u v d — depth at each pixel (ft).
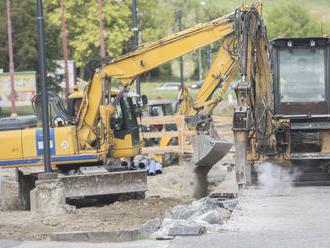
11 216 150.30
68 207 154.10
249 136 176.96
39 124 176.35
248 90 172.65
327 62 184.24
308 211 132.36
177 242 105.29
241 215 127.95
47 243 113.39
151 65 179.32
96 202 171.01
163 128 296.30
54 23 541.34
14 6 536.83
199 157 179.22
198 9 603.67
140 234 114.01
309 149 183.11
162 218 124.47
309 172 188.65
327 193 159.53
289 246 100.07
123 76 177.88
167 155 265.54
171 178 217.97
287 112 183.62
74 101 180.96
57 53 543.39
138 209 152.15
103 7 535.19
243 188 169.99
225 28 182.29
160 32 605.31
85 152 173.06
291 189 167.63
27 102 505.66
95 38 540.11
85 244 111.04
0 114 522.88
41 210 154.20
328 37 183.73
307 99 183.93
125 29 542.98
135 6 296.92
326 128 180.14
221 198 150.51
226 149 173.17
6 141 172.65
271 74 184.44
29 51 541.34
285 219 123.44
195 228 111.34
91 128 175.01
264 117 177.99
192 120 186.91
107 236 114.21
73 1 537.65
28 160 172.55
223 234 110.52
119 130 178.81
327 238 105.40
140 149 185.16
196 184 185.57
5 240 117.60
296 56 184.65
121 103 179.73
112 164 176.86
